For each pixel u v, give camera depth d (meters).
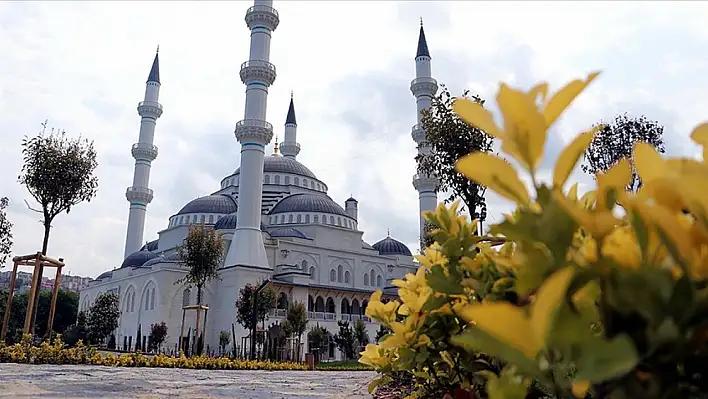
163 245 60.91
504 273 1.11
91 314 53.31
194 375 13.12
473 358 1.44
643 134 14.52
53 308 16.55
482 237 1.32
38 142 17.62
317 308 55.44
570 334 0.51
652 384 0.59
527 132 0.63
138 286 54.06
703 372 0.59
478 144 10.84
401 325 1.55
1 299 37.41
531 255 0.62
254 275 47.56
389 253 64.12
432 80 51.41
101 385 8.63
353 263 58.03
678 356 0.58
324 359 49.69
